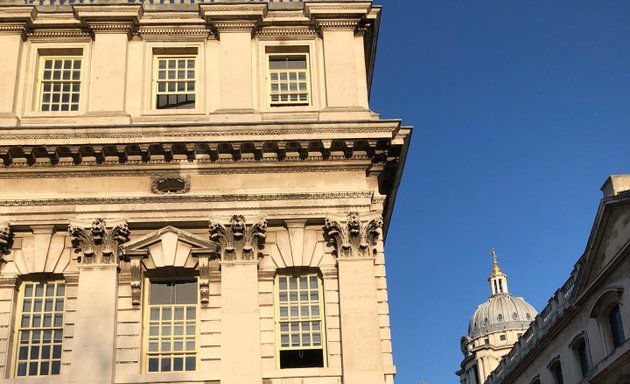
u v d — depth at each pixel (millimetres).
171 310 30078
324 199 31141
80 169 30891
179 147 30781
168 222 30656
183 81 33969
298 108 33344
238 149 30922
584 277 45625
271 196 30984
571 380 49531
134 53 33906
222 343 28812
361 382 28406
